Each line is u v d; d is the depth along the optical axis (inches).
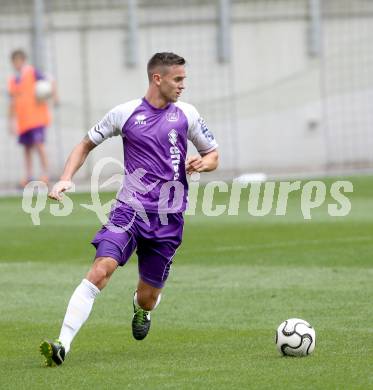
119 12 3144.7
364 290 1352.1
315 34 3270.2
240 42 3243.1
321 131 3312.0
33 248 1819.6
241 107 3255.4
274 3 3255.4
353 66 3324.3
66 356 1018.7
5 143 3070.9
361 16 3316.9
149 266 1037.2
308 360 959.6
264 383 872.3
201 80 3216.0
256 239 1851.6
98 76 3134.8
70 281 1493.6
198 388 863.1
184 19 3193.9
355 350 1003.9
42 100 2802.7
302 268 1537.9
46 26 3068.4
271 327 1146.7
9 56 3056.1
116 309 1284.4
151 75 1020.5
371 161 3356.3
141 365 963.3
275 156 3284.9
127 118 1019.9
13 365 981.8
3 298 1374.3
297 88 3284.9
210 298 1331.2
